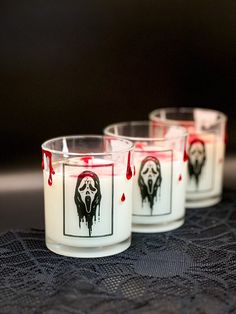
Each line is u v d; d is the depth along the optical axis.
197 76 0.69
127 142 0.48
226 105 0.70
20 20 0.65
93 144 0.50
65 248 0.46
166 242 0.49
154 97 0.69
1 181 0.65
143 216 0.51
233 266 0.45
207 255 0.47
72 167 0.45
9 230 0.52
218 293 0.41
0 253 0.47
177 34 0.67
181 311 0.39
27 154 0.68
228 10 0.67
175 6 0.66
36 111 0.68
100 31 0.66
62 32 0.66
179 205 0.52
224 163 0.69
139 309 0.39
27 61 0.66
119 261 0.46
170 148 0.51
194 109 0.65
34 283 0.42
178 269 0.44
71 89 0.67
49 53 0.66
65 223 0.46
